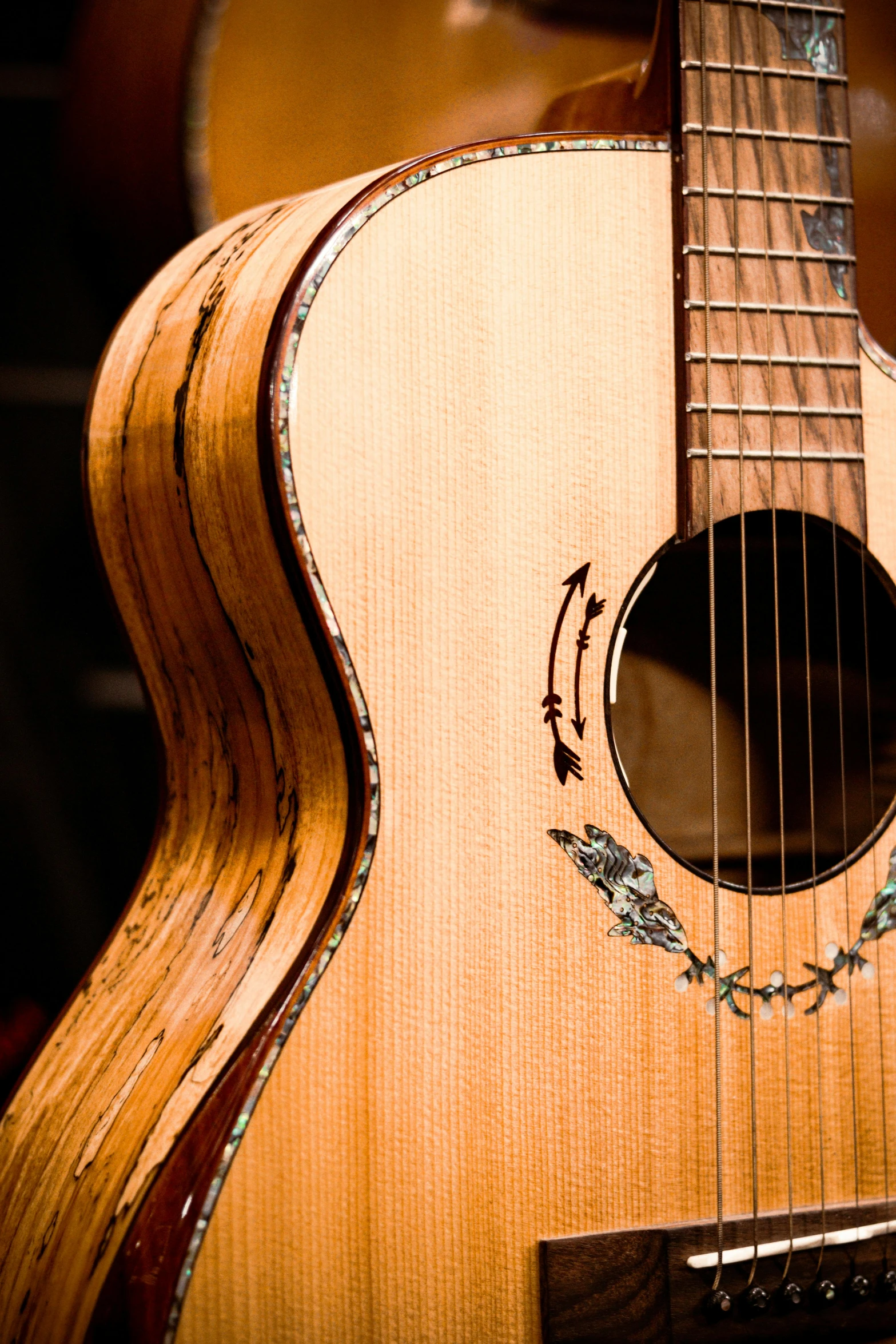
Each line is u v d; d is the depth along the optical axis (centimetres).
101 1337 82
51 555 117
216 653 89
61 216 105
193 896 90
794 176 91
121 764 117
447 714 86
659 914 88
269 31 98
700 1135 87
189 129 98
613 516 88
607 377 88
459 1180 85
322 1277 83
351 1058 84
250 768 89
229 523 86
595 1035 86
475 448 86
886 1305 88
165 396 89
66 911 115
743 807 94
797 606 93
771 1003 89
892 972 90
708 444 89
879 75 102
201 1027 85
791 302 90
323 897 85
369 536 85
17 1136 89
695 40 90
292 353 85
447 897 85
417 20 100
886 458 92
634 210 89
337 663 85
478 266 87
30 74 116
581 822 87
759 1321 87
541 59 102
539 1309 85
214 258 91
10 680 114
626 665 93
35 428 117
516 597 87
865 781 93
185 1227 82
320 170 100
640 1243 86
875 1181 89
